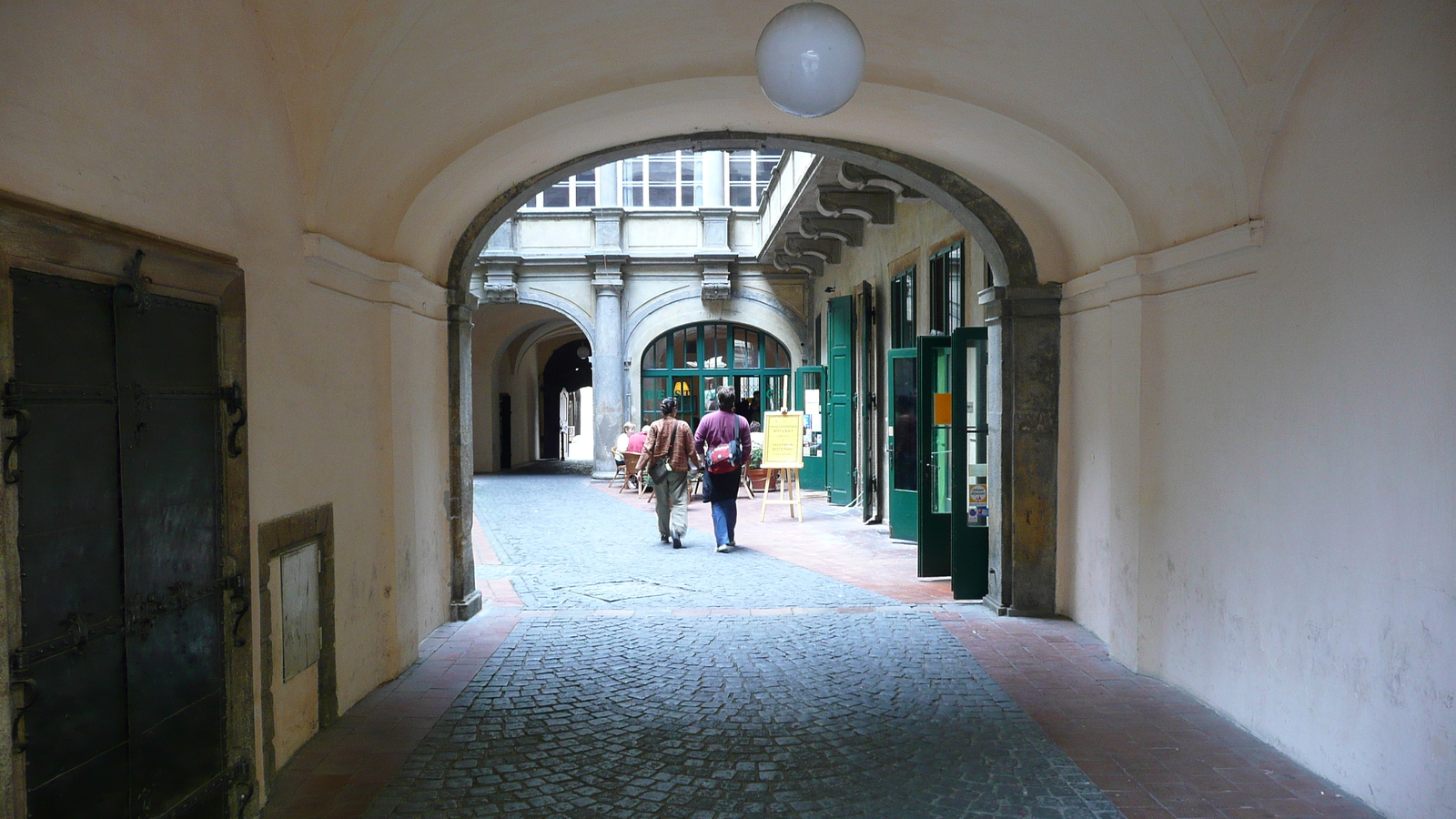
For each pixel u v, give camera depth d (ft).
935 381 26.99
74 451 8.04
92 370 8.31
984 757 12.87
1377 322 10.77
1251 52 12.23
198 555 10.20
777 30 9.82
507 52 14.67
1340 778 11.62
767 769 12.53
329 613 14.19
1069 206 18.90
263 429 11.78
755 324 59.52
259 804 11.37
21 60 7.34
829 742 13.53
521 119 16.87
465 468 21.99
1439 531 9.82
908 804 11.39
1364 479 11.06
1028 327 21.01
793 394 59.67
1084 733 13.76
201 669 10.24
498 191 20.67
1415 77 10.07
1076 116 15.80
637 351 59.88
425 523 19.80
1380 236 10.70
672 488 33.22
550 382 92.22
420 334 19.27
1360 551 11.16
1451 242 9.58
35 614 7.51
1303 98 12.14
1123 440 17.30
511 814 11.18
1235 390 13.96
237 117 11.09
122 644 8.70
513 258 58.65
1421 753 10.11
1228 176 13.48
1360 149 11.04
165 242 9.41
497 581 26.99
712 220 58.75
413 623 18.04
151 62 9.20
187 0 9.90
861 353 43.19
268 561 11.84
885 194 37.83
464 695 15.85
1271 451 13.05
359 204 14.85
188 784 9.91
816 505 47.93
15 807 7.22
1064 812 11.10
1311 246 12.03
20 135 7.36
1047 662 17.62
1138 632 16.84
